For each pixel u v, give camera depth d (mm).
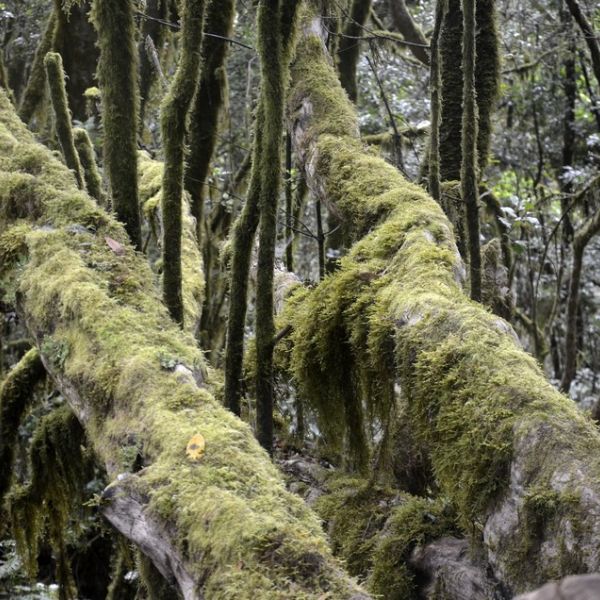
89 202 3377
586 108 9406
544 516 2229
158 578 2795
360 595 1772
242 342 3391
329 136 4598
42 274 3051
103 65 3393
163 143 3254
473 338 2670
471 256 4098
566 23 8617
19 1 8641
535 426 2336
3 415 4152
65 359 2771
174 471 2146
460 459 2490
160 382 2506
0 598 4934
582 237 6699
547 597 1027
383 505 3320
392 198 3889
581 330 9477
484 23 5652
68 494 4023
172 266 3260
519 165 9344
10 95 7016
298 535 1883
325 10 5543
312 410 3586
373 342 3031
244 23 7969
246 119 7738
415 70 8953
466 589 2695
